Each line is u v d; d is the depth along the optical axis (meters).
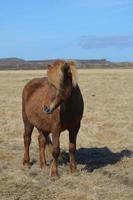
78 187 9.83
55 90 9.67
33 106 11.06
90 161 12.59
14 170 11.54
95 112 23.36
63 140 16.02
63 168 11.54
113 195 9.18
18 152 13.72
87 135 17.12
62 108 10.02
